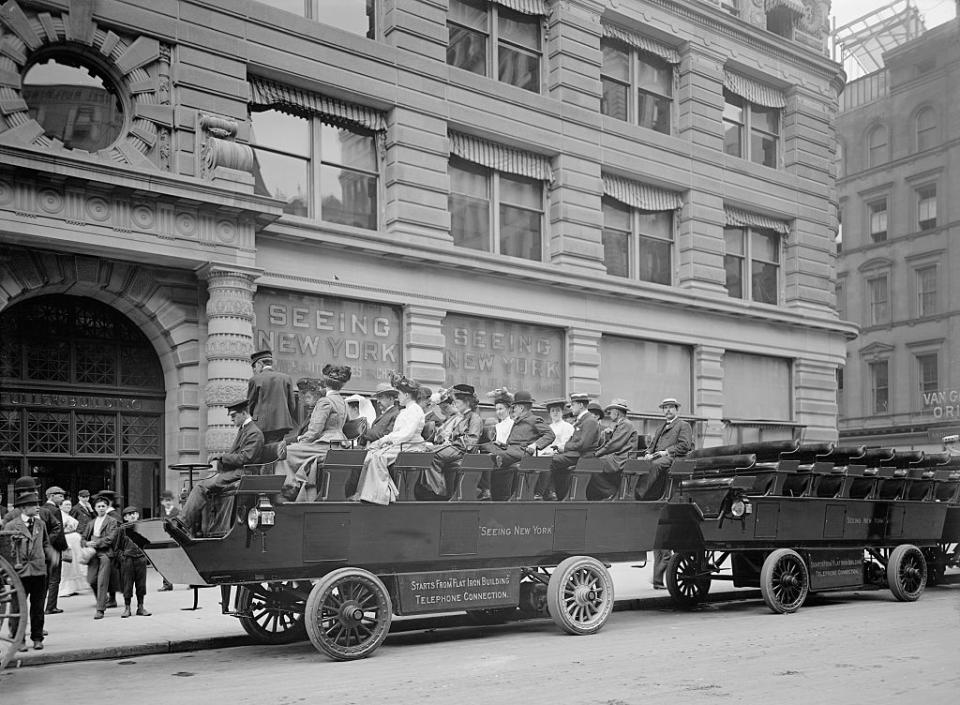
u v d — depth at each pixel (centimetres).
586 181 2403
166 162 1706
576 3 2427
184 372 1722
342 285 1931
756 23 2947
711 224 2708
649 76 2681
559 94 2372
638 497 1202
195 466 1278
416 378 2025
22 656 945
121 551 1250
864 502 1393
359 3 2080
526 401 1172
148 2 1712
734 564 1361
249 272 1712
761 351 2825
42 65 1638
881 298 5088
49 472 1647
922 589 1461
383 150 2078
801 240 2995
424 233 2069
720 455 1380
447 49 2216
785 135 3038
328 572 948
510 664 887
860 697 723
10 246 1545
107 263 1639
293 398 1057
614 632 1096
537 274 2234
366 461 964
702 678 807
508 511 1054
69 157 1498
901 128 5041
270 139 1930
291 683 814
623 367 2488
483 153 2250
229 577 886
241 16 1830
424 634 1110
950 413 4616
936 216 4847
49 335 1661
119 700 757
